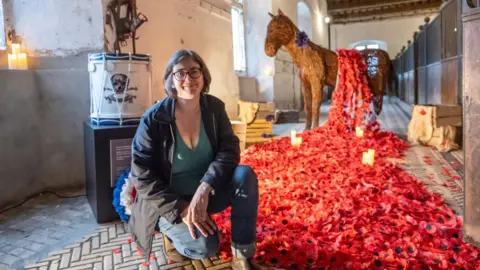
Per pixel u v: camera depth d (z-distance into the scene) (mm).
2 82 3002
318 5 15719
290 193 2826
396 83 17484
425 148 4812
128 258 2045
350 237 2062
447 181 3279
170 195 1604
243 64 9695
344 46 20281
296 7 11992
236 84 7641
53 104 3424
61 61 3520
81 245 2227
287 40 5797
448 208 2494
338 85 5672
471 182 1949
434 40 7836
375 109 6117
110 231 2436
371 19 19062
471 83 1923
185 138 1724
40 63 3490
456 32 6102
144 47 4352
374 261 1802
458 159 4145
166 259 2018
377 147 4703
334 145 4820
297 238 2088
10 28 3422
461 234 2082
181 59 1677
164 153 1688
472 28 1892
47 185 3422
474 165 1927
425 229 2113
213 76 6531
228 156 1735
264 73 9734
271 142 5109
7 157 3025
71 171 3516
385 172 3389
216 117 1808
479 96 1893
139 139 1677
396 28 19469
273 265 1847
